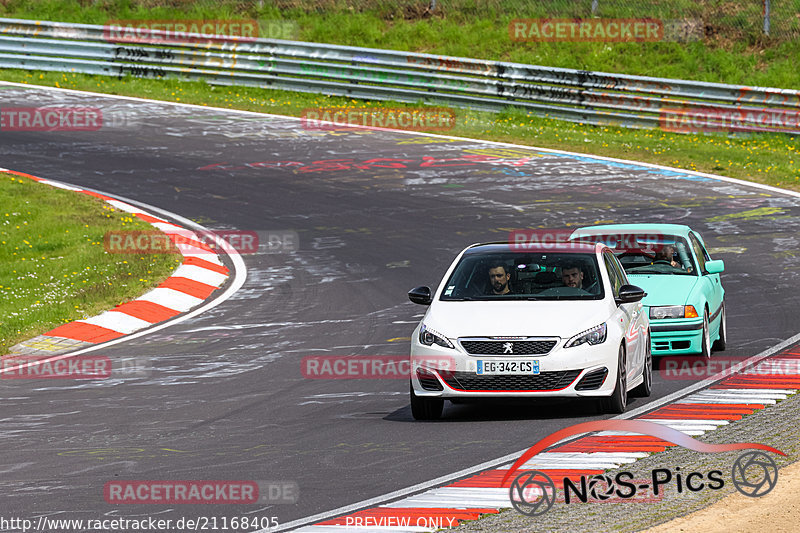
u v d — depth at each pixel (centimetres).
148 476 2952
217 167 9244
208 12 14325
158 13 14375
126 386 4316
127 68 12400
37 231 7194
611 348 3522
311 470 2977
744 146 10238
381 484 2811
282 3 14338
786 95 10269
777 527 2292
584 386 3481
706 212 8012
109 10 14600
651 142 10275
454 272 3953
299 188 8669
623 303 3859
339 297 6066
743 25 12875
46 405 3988
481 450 3136
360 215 7931
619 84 10894
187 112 11181
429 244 7169
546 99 11175
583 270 3878
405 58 11556
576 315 3600
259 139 10244
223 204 8206
